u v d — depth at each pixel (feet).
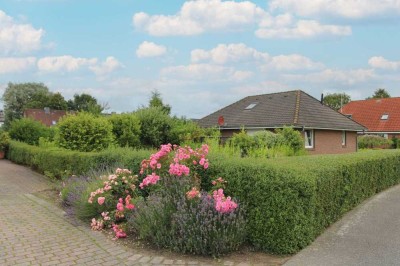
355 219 22.22
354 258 15.53
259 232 16.72
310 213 17.11
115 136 42.86
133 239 18.47
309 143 79.36
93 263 15.53
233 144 40.09
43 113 224.74
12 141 66.33
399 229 19.94
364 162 28.53
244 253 16.47
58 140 40.65
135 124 44.45
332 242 17.63
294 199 16.19
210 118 99.55
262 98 98.99
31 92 269.03
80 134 39.47
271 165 17.99
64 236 19.12
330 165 21.62
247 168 17.76
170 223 17.47
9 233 19.60
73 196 24.58
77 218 22.49
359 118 151.84
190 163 20.07
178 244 16.57
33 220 22.30
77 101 265.34
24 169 50.49
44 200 28.32
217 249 16.02
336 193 21.63
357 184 26.55
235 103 105.60
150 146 46.60
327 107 92.12
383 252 16.22
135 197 21.36
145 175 22.53
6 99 263.70
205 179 19.90
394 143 112.16
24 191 32.55
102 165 28.68
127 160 25.22
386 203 27.43
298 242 16.49
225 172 18.66
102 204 21.15
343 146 89.86
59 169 36.09
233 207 16.55
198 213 16.75
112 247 17.43
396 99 150.82
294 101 85.87
